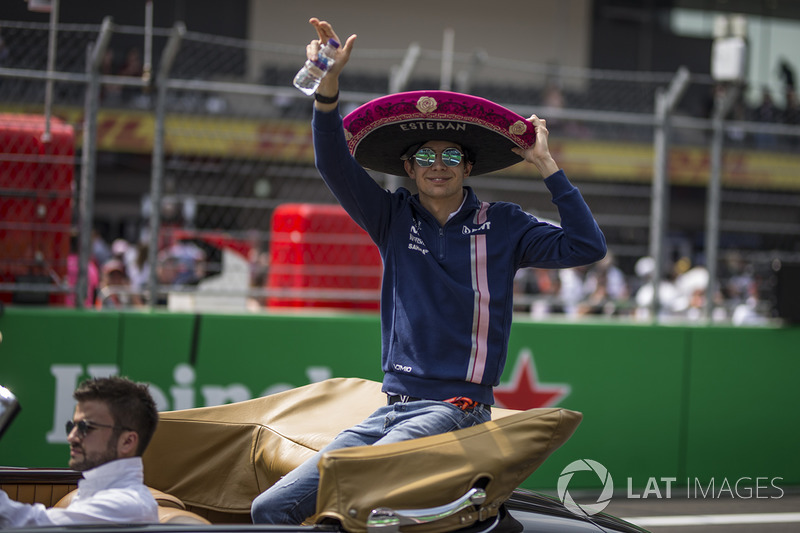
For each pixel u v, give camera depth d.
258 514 5.22
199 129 13.33
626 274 20.28
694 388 13.32
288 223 13.54
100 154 20.06
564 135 23.73
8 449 11.17
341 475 4.55
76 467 4.75
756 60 35.78
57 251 11.88
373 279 13.77
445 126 5.66
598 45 37.44
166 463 6.17
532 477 12.71
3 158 11.51
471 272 5.50
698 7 38.00
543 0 36.66
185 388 11.79
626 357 13.10
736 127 13.75
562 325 12.88
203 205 13.33
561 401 12.86
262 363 12.02
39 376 11.33
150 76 11.85
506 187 13.70
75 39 12.53
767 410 13.57
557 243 5.47
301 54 12.02
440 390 5.34
